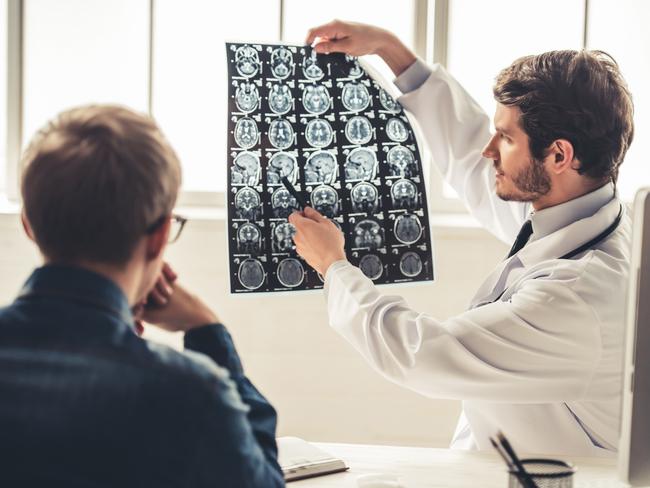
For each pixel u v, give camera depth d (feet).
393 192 5.99
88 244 2.58
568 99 4.82
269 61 5.98
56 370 2.45
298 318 8.50
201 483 2.49
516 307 4.58
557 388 4.67
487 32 8.89
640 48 8.86
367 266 5.91
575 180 5.04
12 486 2.33
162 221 2.72
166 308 3.31
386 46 6.21
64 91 8.93
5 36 8.96
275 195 5.77
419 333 4.54
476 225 8.43
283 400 8.64
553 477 3.41
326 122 5.96
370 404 8.63
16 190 8.91
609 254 4.88
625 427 3.44
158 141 2.67
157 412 2.46
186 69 8.87
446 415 8.64
